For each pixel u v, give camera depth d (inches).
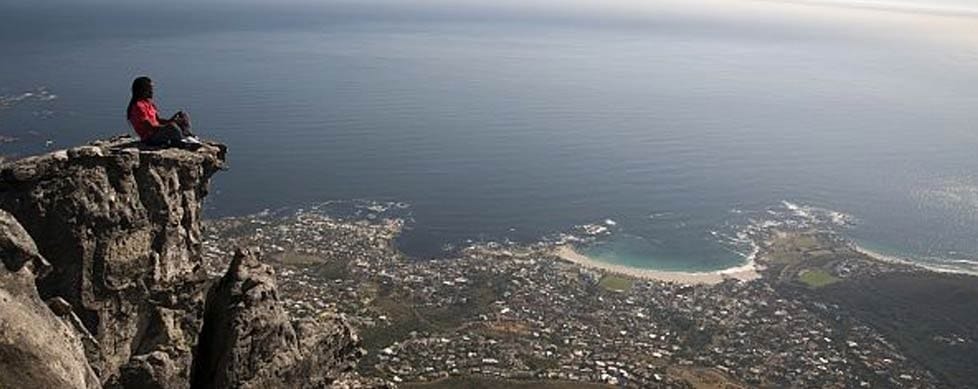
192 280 1019.3
